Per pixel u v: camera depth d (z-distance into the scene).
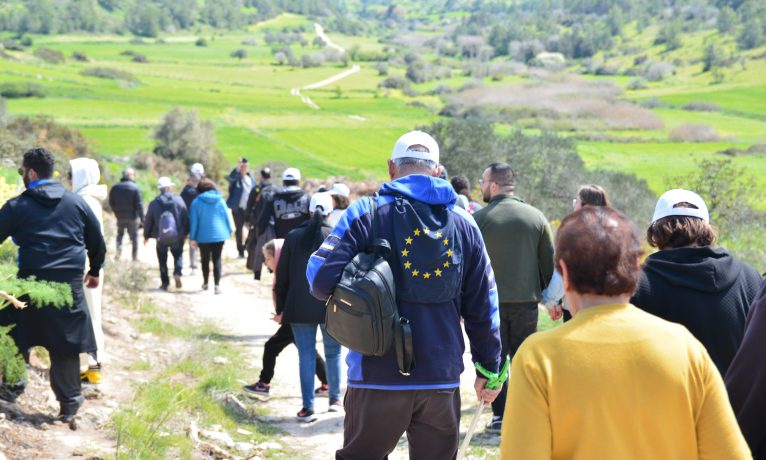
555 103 159.00
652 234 3.52
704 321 3.21
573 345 2.22
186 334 9.65
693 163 90.00
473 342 3.70
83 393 6.38
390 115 135.62
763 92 181.88
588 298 2.32
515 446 2.18
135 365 7.74
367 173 76.56
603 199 5.60
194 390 6.66
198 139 58.16
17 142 24.80
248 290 13.79
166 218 12.82
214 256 13.17
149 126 83.69
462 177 8.64
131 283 12.16
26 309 5.48
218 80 191.75
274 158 80.56
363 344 3.41
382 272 3.38
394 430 3.53
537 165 41.94
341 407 7.05
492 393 3.73
